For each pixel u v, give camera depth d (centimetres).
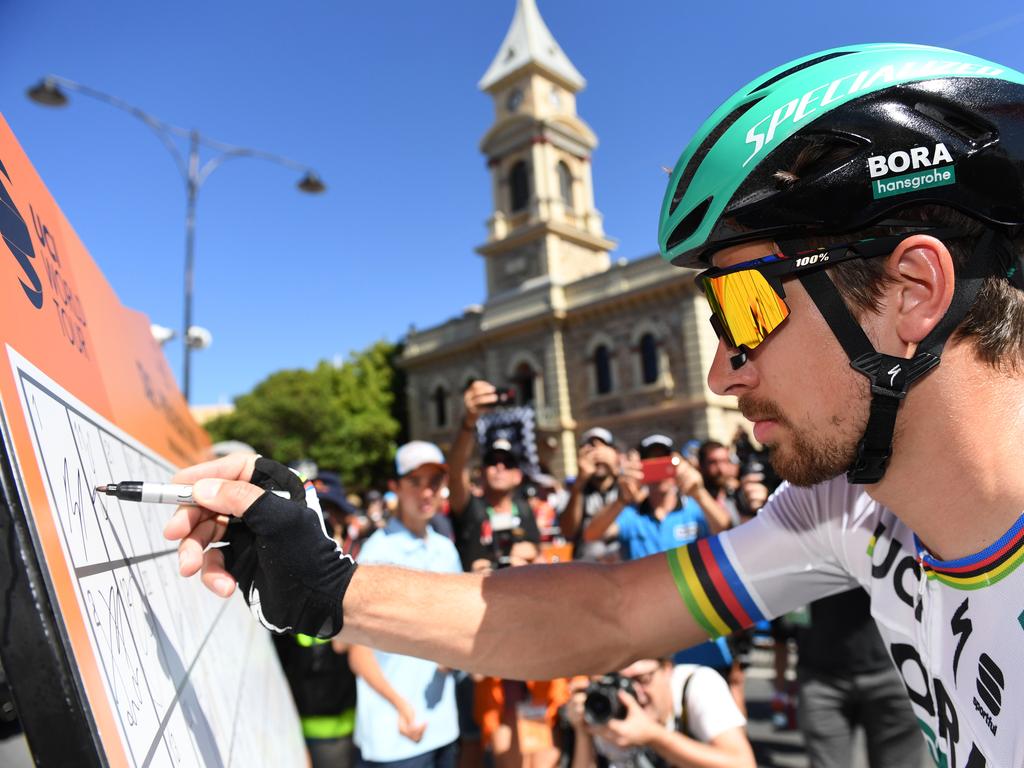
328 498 445
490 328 2283
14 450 49
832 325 79
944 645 87
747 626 115
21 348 60
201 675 90
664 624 113
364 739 290
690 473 379
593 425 2036
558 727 322
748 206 82
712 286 87
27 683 44
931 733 94
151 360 172
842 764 280
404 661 296
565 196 2452
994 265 77
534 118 2336
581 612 111
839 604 279
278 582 88
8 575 45
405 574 106
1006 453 76
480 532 374
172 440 163
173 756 64
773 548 113
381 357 2842
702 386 1798
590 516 507
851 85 81
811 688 285
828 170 78
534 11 2508
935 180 75
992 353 76
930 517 82
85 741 45
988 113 77
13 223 67
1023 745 75
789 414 84
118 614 64
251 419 2612
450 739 299
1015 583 76
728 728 213
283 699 199
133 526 81
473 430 368
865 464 80
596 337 2059
